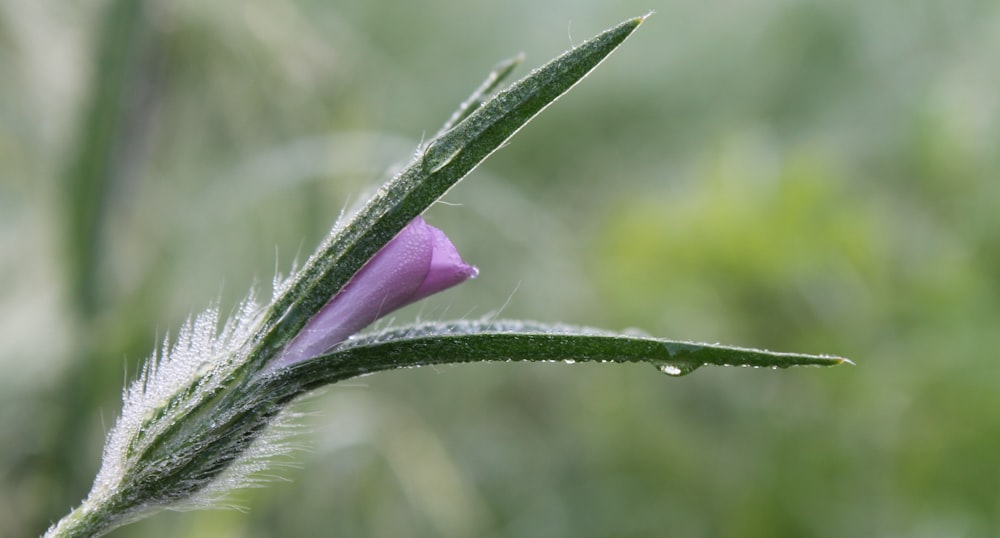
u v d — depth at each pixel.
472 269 0.17
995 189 0.44
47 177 0.29
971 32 0.57
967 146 0.46
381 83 0.47
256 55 0.30
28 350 0.28
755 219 0.39
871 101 0.58
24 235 0.29
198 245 0.30
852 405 0.38
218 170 0.31
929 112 0.48
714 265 0.39
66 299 0.28
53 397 0.27
